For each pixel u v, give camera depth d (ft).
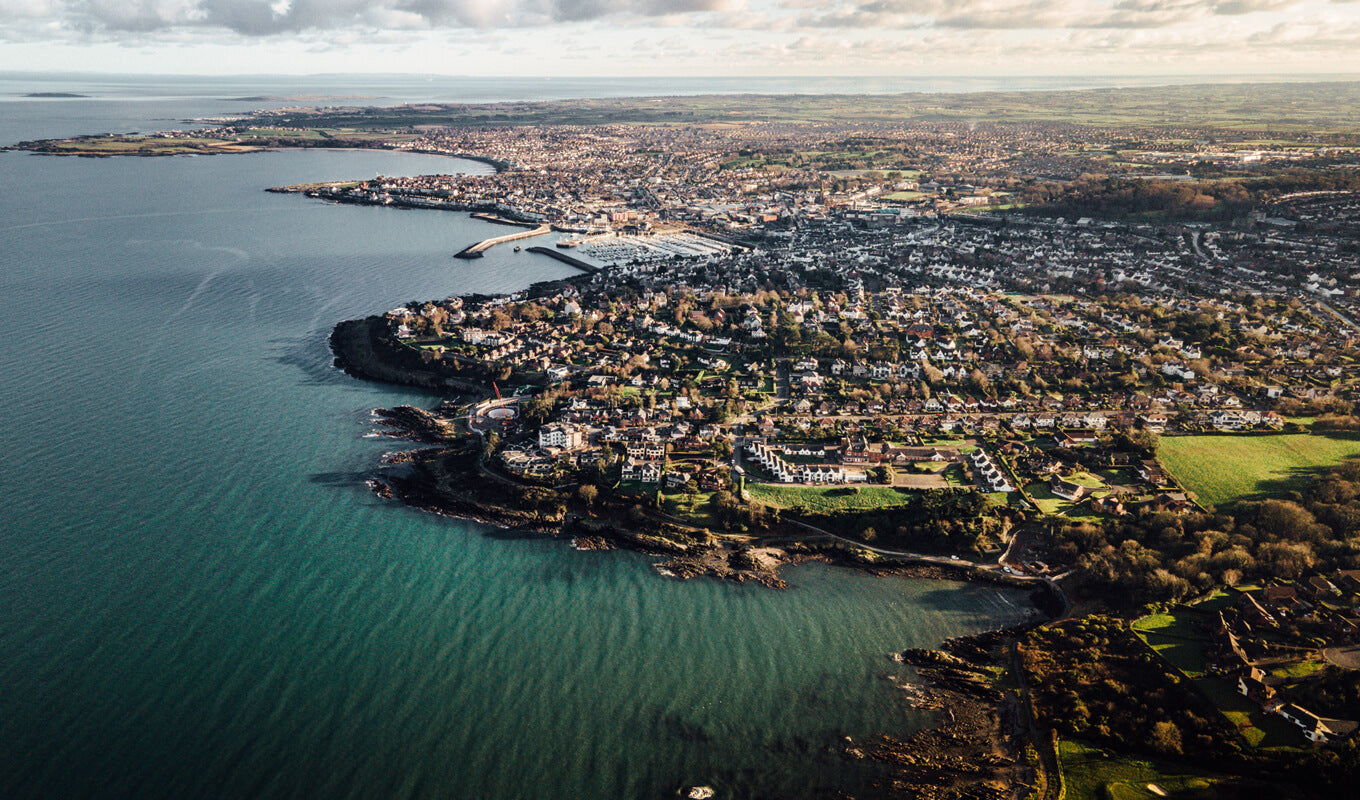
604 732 586.04
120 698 596.70
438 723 589.32
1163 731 549.95
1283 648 611.47
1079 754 551.18
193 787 530.68
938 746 572.92
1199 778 523.70
